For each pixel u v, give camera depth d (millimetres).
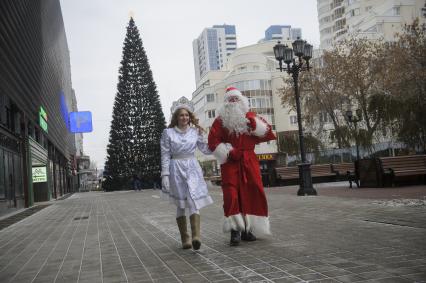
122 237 6781
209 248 5176
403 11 61469
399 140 20547
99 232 7688
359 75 31812
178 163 5250
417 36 30500
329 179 21078
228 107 5461
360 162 14172
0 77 13781
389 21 59875
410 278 3264
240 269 3934
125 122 47062
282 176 20500
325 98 32844
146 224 8508
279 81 62719
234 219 5184
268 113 63156
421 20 60719
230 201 5223
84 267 4594
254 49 76250
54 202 23047
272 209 9312
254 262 4188
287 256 4348
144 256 4969
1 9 13875
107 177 46594
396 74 29109
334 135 30047
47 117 28453
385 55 31734
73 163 67625
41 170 25125
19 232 8836
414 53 29656
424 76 26453
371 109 20578
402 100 19234
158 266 4348
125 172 46281
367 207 8078
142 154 46625
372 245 4582
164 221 8859
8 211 15016
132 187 46188
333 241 4984
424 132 18078
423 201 8133
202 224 7711
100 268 4477
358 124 30625
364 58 32000
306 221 6926
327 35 102562
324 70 32688
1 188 14086
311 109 33156
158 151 47000
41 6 27188
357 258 4027
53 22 36781
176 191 5191
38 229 9148
